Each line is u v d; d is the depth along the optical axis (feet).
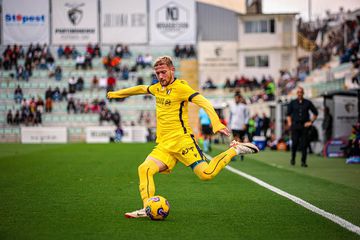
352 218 25.52
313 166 58.65
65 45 168.96
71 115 155.74
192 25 166.81
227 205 29.50
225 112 147.64
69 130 150.71
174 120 24.73
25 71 163.94
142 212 25.22
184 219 24.99
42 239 20.63
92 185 39.04
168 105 24.68
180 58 171.01
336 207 28.96
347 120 79.15
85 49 173.37
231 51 175.83
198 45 174.81
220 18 193.47
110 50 171.94
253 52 176.24
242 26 176.76
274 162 64.95
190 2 166.81
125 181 41.75
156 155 25.16
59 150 92.22
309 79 134.41
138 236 21.18
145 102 159.74
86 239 20.63
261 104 135.03
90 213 26.63
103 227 22.99
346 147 73.72
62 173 48.52
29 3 166.30
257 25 176.76
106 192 34.94
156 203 24.50
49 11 166.61
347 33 130.41
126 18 168.35
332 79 104.53
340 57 125.39
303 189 37.09
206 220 24.77
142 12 168.35
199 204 29.89
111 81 159.84
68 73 165.27
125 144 120.67
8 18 166.09
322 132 79.36
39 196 32.96
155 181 42.16
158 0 166.71
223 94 156.04
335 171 52.31
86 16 167.73
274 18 176.24
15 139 151.23
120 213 26.63
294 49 176.96
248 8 192.75
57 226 23.20
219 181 42.27
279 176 46.65
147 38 169.07
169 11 166.81
